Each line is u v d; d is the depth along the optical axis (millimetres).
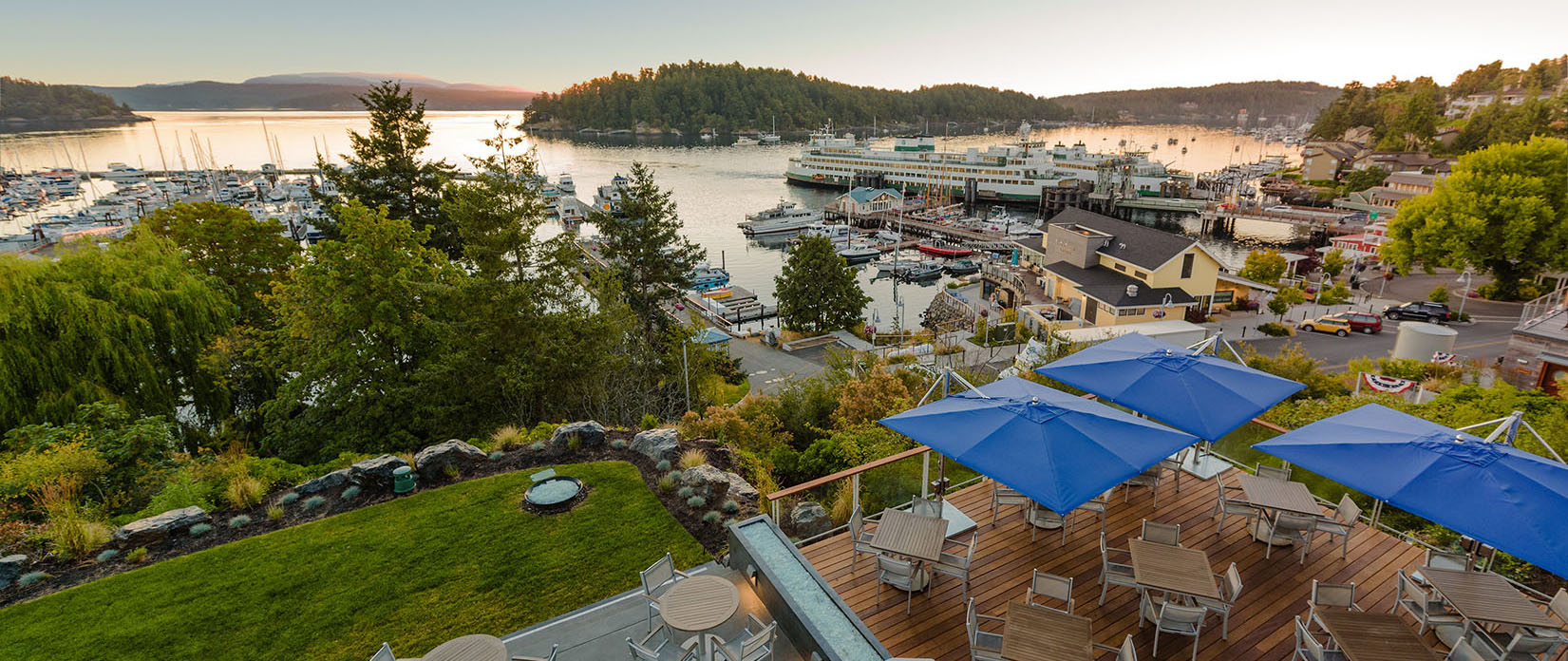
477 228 26922
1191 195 124750
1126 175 123312
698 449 16234
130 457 16594
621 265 42500
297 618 10148
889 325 65188
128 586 10883
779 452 19109
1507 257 47594
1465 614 7406
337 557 11688
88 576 11172
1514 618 7336
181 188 126250
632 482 14305
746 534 10219
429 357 24844
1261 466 10805
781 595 8602
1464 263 48719
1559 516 6707
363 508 13398
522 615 10188
